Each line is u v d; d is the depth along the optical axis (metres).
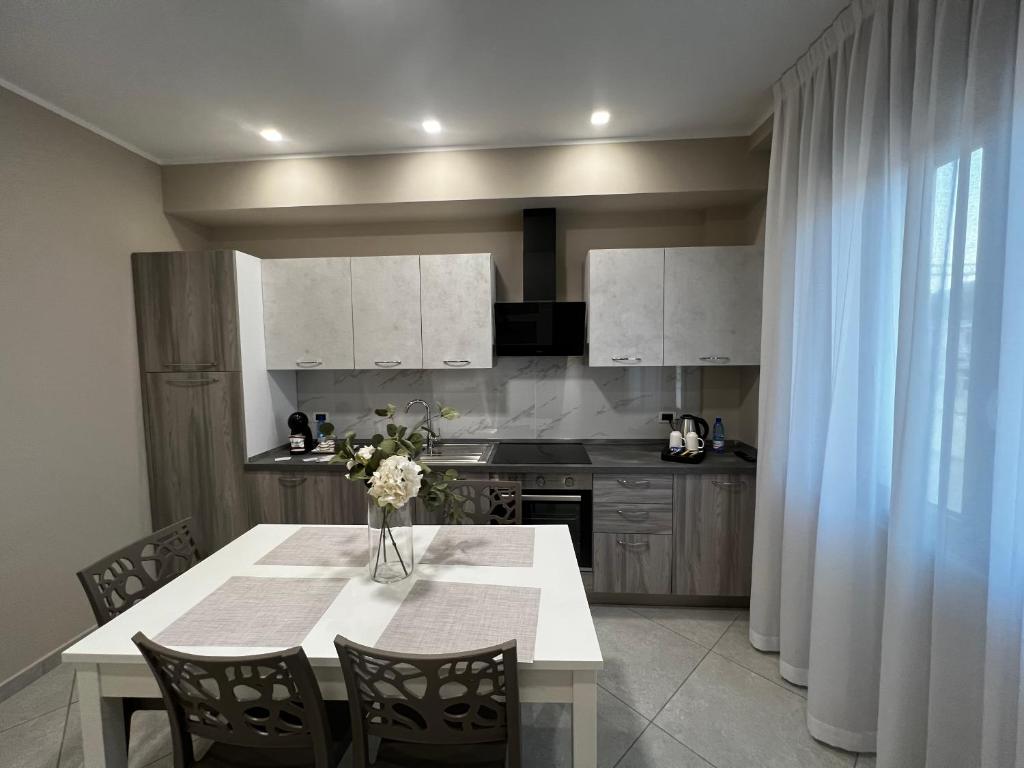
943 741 1.27
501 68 2.02
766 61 2.00
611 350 2.82
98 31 1.75
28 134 2.16
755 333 2.75
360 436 3.32
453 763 1.16
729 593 2.63
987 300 1.17
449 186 2.78
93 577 1.46
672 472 2.60
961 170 1.20
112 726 1.23
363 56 1.92
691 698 1.98
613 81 2.13
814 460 1.93
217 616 1.29
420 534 1.86
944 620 1.25
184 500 2.82
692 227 3.09
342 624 1.25
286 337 2.95
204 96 2.21
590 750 1.14
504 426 3.27
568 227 3.14
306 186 2.84
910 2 1.45
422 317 2.90
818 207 1.87
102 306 2.53
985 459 1.19
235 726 1.08
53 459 2.27
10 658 2.08
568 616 1.28
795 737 1.78
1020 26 1.06
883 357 1.59
